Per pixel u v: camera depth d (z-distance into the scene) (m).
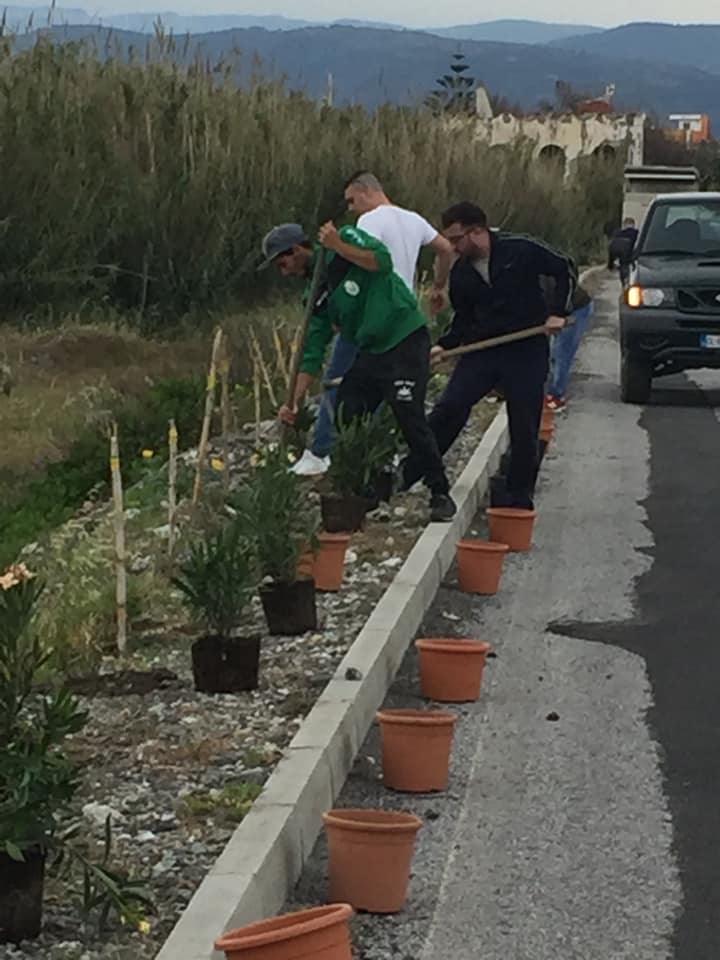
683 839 5.71
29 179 18.38
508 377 10.55
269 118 22.91
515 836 5.75
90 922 4.70
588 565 9.96
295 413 10.64
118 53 20.97
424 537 9.69
